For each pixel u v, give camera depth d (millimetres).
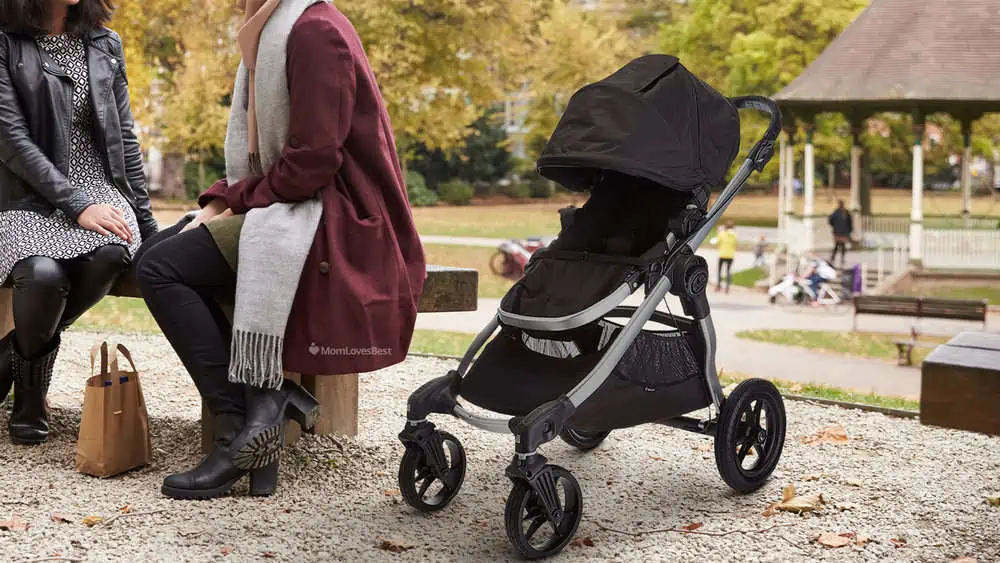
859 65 22438
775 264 21859
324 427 4453
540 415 3246
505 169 49750
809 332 14852
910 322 16328
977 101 21188
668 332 3752
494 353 3750
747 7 30766
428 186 48844
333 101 3486
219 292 3756
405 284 3689
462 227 33219
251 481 3727
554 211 41875
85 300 4191
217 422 3699
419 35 21031
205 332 3627
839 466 4359
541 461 3240
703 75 33281
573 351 4098
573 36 25219
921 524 3611
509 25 22641
